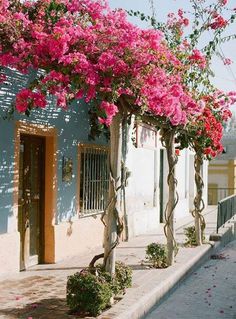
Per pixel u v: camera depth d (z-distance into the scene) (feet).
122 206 54.08
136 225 58.65
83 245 46.39
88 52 30.48
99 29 30.83
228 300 37.19
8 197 37.19
